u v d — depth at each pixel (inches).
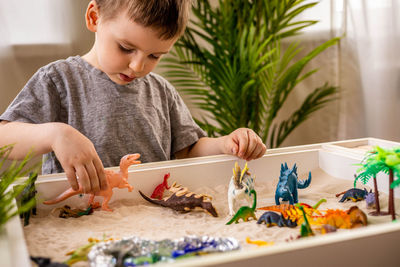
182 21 31.9
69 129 28.1
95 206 27.8
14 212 20.7
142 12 28.9
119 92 40.5
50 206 27.7
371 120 93.4
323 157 34.3
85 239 21.8
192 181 31.1
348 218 22.5
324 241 16.4
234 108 70.2
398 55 91.2
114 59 32.0
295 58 90.0
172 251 17.9
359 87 92.3
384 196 28.0
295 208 23.9
